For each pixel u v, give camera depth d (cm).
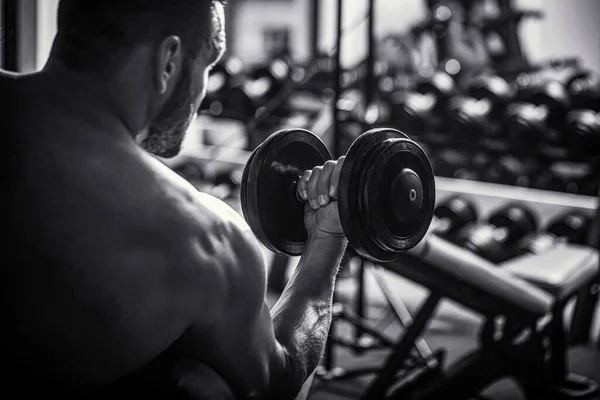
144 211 87
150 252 86
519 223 396
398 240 110
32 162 85
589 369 309
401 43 620
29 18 339
